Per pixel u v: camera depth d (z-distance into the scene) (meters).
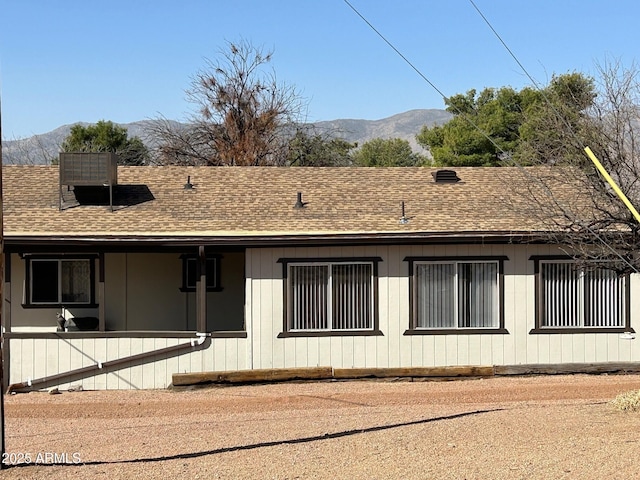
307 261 19.42
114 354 19.34
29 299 21.20
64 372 19.20
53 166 24.30
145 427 14.33
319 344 19.41
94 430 14.21
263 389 18.34
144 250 19.64
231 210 21.23
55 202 21.64
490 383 18.44
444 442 11.55
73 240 19.06
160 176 23.59
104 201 21.80
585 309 19.62
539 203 16.08
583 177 15.73
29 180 23.14
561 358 19.56
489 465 10.02
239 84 47.53
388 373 19.02
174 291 22.11
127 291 21.83
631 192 14.66
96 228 19.84
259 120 47.16
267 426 13.88
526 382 18.45
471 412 14.50
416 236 19.02
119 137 50.38
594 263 15.09
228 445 12.13
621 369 19.34
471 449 11.00
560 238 16.95
